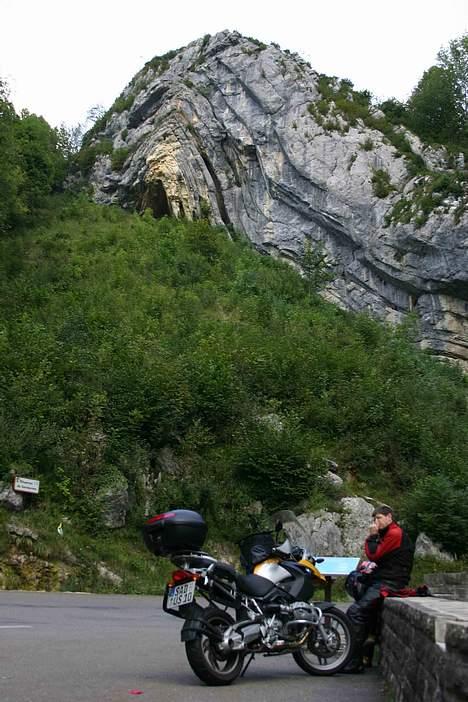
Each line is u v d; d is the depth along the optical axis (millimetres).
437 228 60875
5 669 7160
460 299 61031
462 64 79062
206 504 24562
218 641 7379
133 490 23859
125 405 26031
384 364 40094
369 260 64250
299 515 24828
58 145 86688
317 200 67875
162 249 55469
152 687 6801
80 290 44875
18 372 26750
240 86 75562
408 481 29062
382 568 9000
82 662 7895
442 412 35312
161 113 79688
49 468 22734
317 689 7262
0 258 49500
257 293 51812
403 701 5070
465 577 14828
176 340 36438
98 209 66125
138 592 20266
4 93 55906
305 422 30312
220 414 27703
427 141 70875
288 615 8008
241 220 72500
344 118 71625
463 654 3318
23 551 19750
